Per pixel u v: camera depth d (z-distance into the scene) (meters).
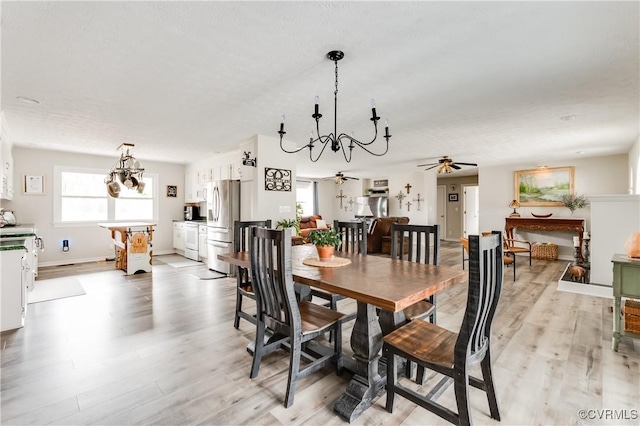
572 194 6.40
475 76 2.47
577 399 1.82
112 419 1.65
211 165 6.50
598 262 3.91
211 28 1.80
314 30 1.83
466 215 9.89
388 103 3.09
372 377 1.80
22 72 2.36
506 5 1.60
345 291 1.62
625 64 2.26
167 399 1.83
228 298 3.79
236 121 3.73
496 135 4.42
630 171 5.38
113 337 2.66
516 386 1.95
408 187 9.40
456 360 1.42
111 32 1.83
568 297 3.79
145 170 6.98
